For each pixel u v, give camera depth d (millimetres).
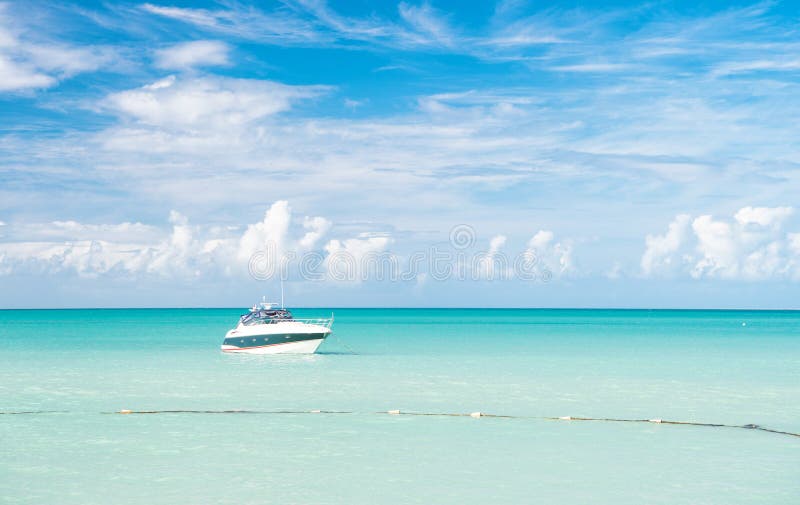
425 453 25562
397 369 50500
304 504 20000
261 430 29344
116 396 37781
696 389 40344
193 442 27156
